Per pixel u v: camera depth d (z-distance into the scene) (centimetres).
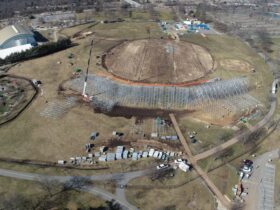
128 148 10188
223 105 12406
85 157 9750
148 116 11744
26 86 13238
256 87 13700
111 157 9750
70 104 12162
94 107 12050
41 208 8162
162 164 9606
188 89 12850
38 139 10469
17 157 9744
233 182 9150
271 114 12044
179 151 10138
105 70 14425
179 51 16025
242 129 11181
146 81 13575
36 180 8962
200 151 10175
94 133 10738
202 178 9244
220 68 15000
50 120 11312
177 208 8350
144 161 9719
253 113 12050
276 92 13400
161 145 10350
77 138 10550
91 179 9056
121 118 11569
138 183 8994
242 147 10425
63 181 8969
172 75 14038
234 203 8519
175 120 11581
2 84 13362
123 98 12525
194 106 12306
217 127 11256
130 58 15288
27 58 15575
